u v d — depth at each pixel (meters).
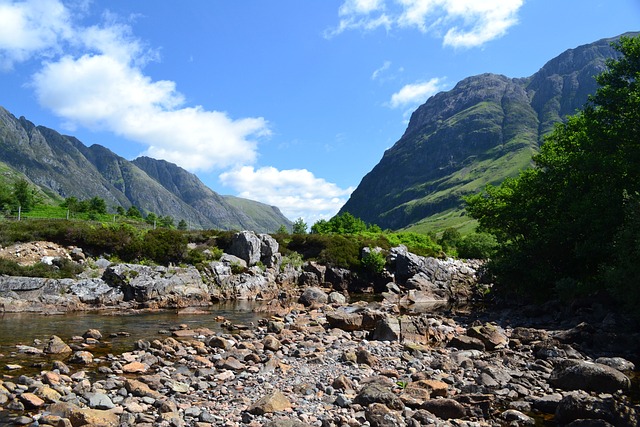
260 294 45.59
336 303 41.25
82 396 12.09
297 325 25.64
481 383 13.73
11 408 10.77
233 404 11.91
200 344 20.05
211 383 14.02
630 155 29.03
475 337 20.41
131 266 38.94
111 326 25.72
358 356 17.12
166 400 11.82
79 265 38.09
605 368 13.21
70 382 13.48
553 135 40.41
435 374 14.88
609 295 24.83
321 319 28.70
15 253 37.66
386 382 13.69
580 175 32.19
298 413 10.99
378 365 16.50
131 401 11.73
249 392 13.04
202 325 27.08
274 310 35.25
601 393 12.71
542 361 16.42
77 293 34.03
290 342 21.23
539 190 35.00
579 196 31.59
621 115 31.81
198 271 43.91
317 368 15.99
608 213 28.02
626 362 15.69
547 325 25.70
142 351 18.22
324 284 54.50
